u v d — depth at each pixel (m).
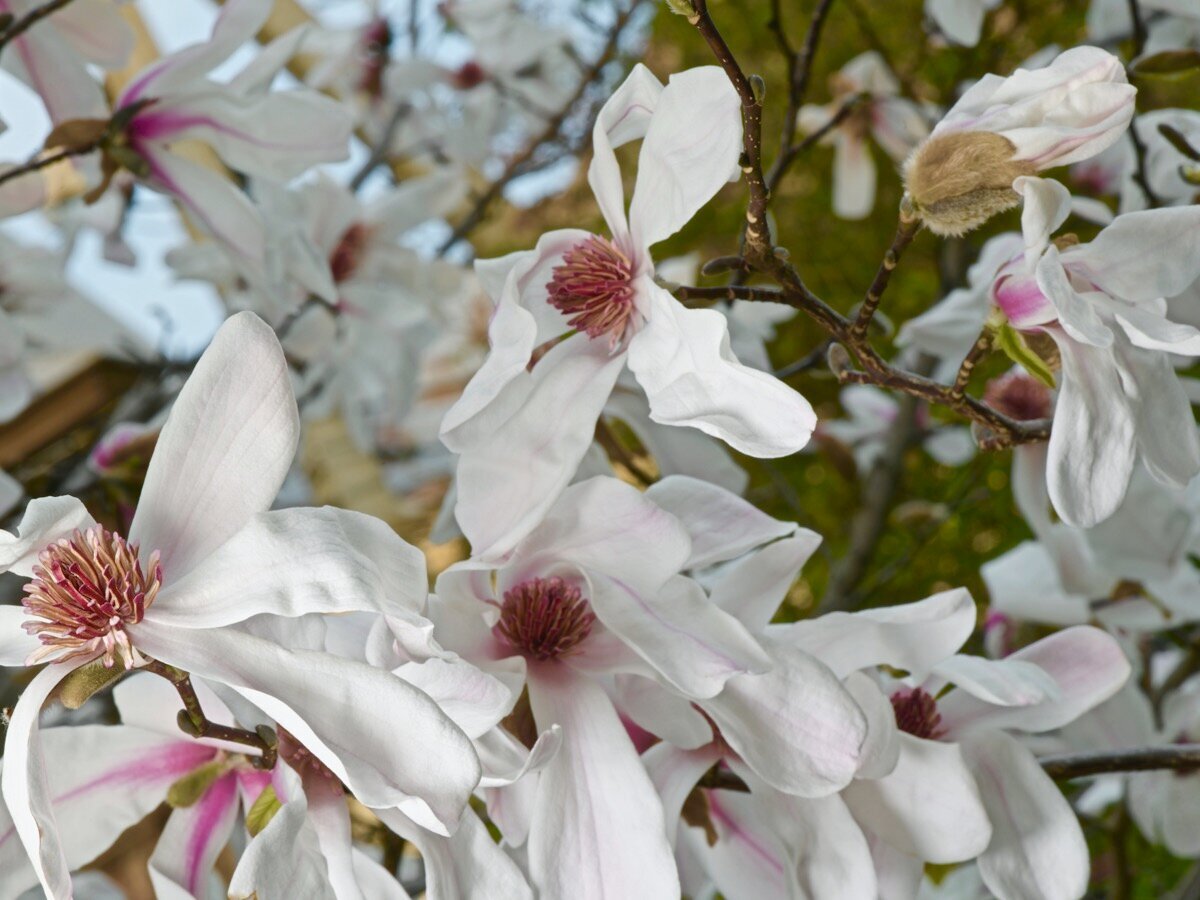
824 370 0.68
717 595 0.48
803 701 0.45
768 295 0.49
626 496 0.45
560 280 0.48
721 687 0.43
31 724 0.40
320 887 0.42
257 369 0.41
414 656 0.41
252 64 0.71
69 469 0.89
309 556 0.39
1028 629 0.75
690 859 0.54
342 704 0.39
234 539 0.40
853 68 1.02
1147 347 0.44
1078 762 0.57
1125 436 0.46
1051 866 0.50
